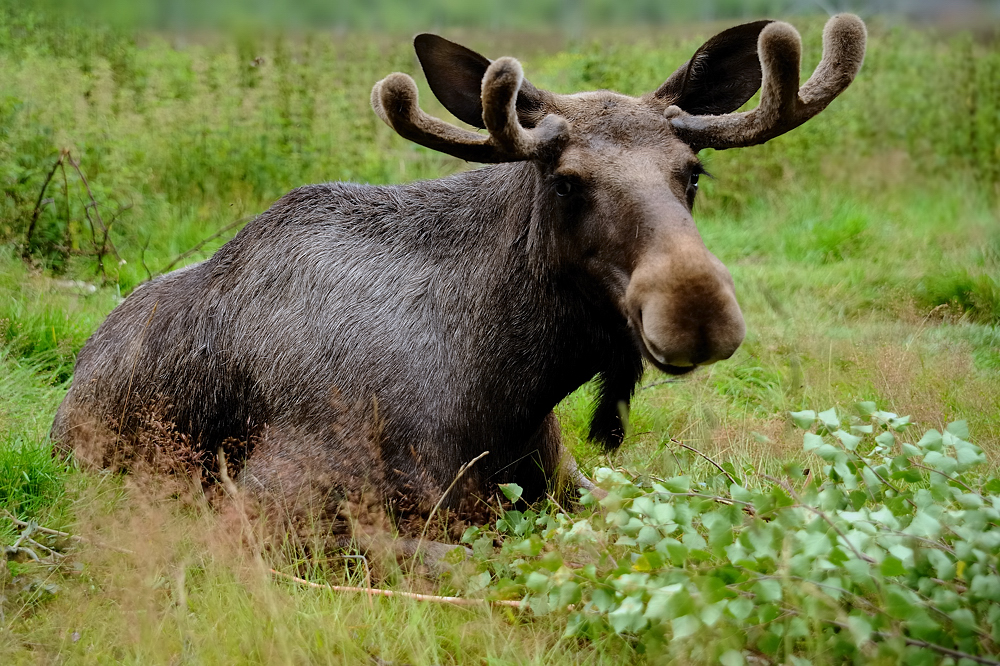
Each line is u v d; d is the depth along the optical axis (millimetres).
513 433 8172
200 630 6754
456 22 44688
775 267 17703
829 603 5785
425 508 7914
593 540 6582
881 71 26969
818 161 23156
